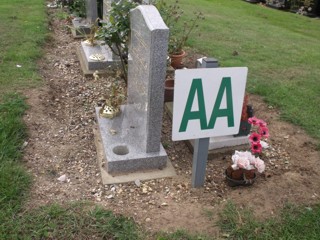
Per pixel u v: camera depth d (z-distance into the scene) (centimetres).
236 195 328
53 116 453
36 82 523
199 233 285
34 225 281
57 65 621
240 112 302
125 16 445
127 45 473
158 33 317
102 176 347
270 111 485
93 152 389
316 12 1380
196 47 730
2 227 276
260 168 327
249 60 675
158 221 297
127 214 303
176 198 325
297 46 805
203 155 321
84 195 324
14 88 495
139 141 381
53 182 338
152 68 328
